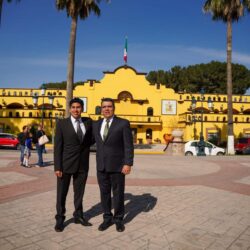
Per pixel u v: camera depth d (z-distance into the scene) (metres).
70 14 22.48
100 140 4.62
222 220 5.22
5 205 5.88
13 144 26.72
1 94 42.69
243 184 9.01
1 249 3.81
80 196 4.79
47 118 38.47
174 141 20.75
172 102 44.66
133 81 44.81
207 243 4.17
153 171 11.45
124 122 4.63
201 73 57.22
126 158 4.56
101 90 44.47
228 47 23.44
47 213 5.38
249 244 4.16
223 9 23.34
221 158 18.02
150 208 5.90
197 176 10.45
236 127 39.28
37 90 43.16
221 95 44.22
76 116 4.58
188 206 6.12
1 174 9.78
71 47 22.45
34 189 7.41
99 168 4.63
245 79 58.09
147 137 43.72
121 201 4.66
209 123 39.22
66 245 3.99
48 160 14.31
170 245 4.07
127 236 4.36
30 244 4.00
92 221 4.99
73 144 4.56
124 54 45.06
